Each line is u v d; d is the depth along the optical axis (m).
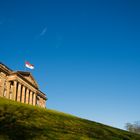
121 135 32.22
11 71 84.56
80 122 34.22
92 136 25.97
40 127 23.70
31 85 93.75
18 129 20.47
